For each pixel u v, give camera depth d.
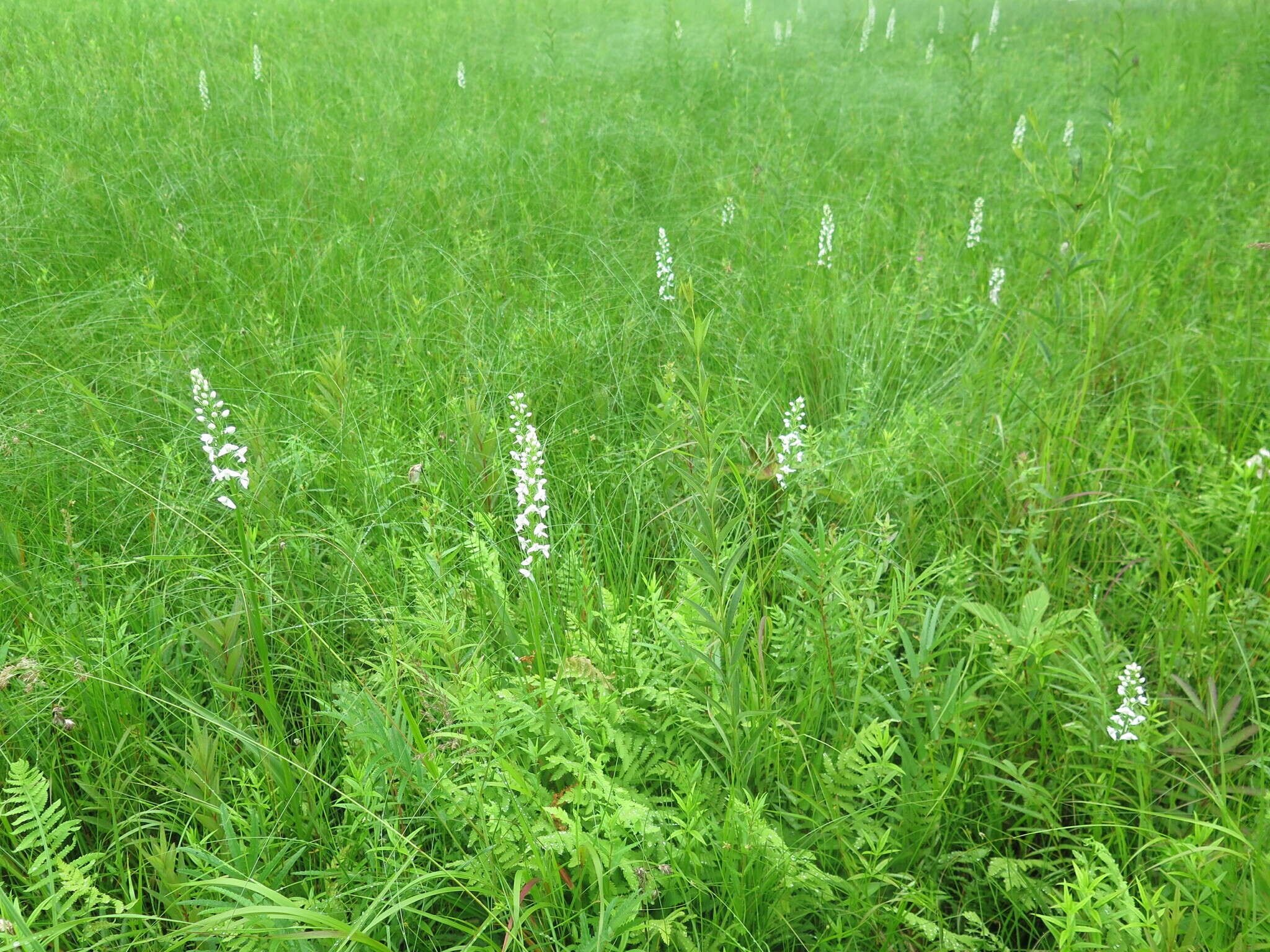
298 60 9.95
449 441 3.67
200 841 2.12
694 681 2.35
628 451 3.70
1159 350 4.39
